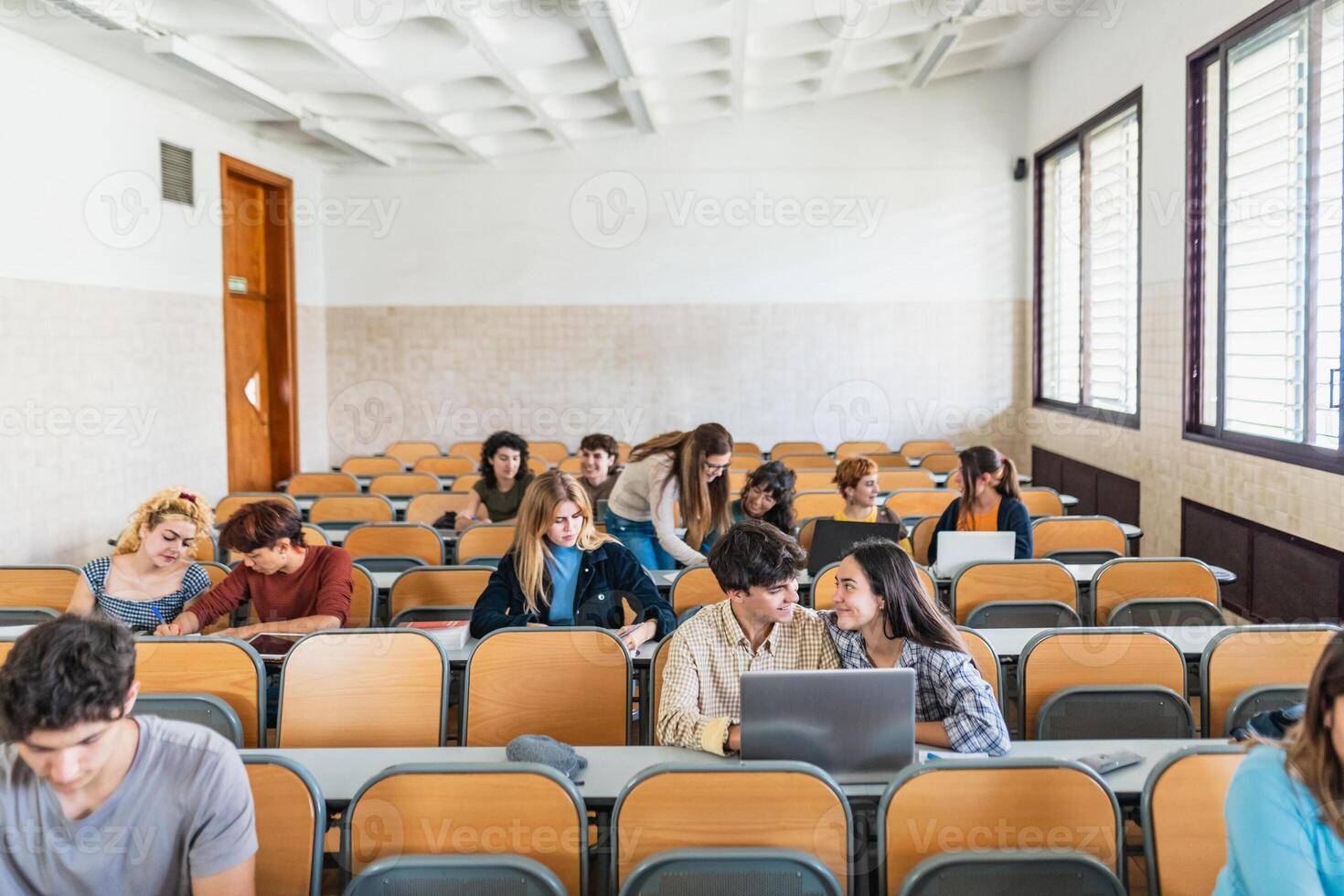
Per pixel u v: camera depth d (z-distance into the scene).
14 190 5.47
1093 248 8.15
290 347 8.90
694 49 7.17
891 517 4.89
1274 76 5.45
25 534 5.55
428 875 1.88
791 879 1.89
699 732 2.43
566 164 9.55
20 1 5.03
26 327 5.57
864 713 2.17
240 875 1.83
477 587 3.83
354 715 2.81
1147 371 7.00
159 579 3.57
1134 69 7.07
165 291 6.98
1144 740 2.60
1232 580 4.11
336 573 3.54
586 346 9.66
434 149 9.22
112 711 1.63
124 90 6.46
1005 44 8.74
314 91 7.00
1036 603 3.68
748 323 9.59
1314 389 5.11
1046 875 1.89
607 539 3.54
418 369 9.73
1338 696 1.56
